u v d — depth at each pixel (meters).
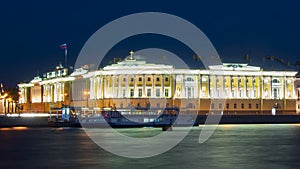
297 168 22.94
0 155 29.53
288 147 35.16
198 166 23.73
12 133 56.09
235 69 152.38
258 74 153.38
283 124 94.44
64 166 23.83
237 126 81.81
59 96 177.00
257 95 152.75
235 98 150.25
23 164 24.77
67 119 79.88
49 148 34.53
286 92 154.12
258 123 99.06
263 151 31.91
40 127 75.56
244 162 25.41
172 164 24.61
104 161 26.05
